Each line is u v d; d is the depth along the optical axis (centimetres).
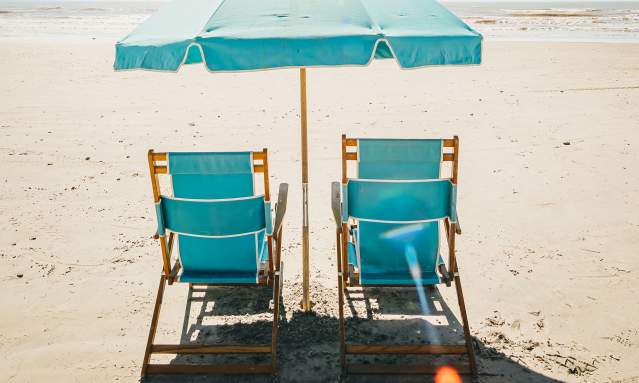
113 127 876
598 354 326
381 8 279
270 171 669
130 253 461
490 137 809
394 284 323
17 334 348
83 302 387
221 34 239
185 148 757
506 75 1391
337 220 323
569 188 602
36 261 445
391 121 903
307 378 309
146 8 7244
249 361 325
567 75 1375
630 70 1434
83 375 311
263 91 1180
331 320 365
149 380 307
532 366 317
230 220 310
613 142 775
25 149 755
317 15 263
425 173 317
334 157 723
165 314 373
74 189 610
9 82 1267
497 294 395
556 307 376
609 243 470
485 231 500
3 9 6675
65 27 3322
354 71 1479
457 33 241
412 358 327
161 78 1353
